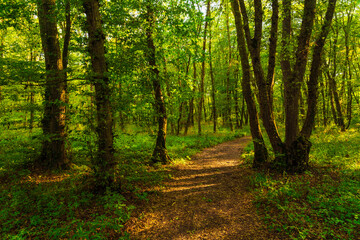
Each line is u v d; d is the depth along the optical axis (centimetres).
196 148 1399
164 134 980
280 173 723
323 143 1150
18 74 520
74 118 546
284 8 777
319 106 2034
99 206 491
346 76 1772
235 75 2642
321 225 405
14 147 1011
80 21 692
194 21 905
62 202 491
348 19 1536
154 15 827
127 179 676
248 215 485
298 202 502
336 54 1627
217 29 2306
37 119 742
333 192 539
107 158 554
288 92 757
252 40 786
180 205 564
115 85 676
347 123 1759
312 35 773
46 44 752
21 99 680
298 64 738
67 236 379
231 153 1271
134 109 712
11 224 404
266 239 387
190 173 867
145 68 773
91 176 605
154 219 486
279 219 443
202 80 1909
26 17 716
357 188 539
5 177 643
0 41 1399
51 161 749
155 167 890
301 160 717
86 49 646
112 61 682
